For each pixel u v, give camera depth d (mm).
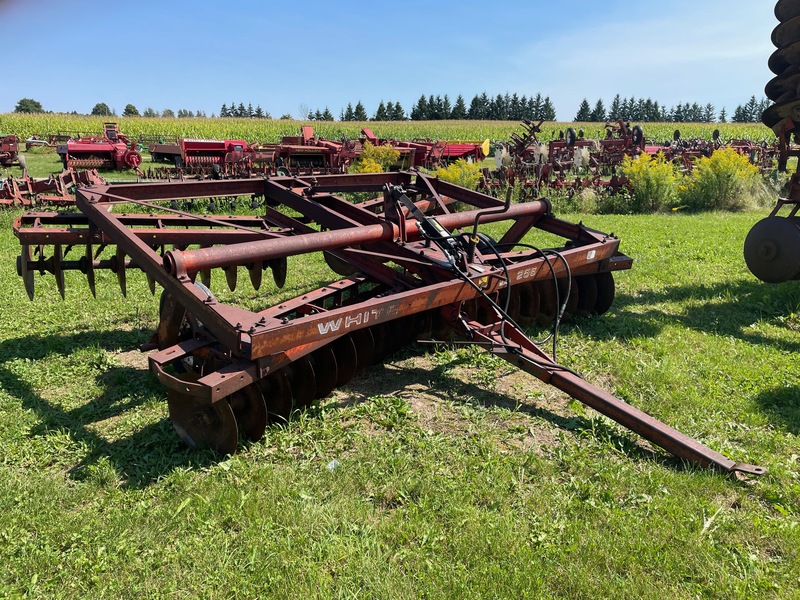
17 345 6367
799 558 3195
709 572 3098
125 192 6008
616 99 118625
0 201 15289
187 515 3537
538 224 7457
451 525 3465
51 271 6484
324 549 3248
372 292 6477
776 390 5258
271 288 8781
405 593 2953
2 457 4223
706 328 7008
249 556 3180
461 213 6473
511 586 2980
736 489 3840
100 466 4043
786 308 7680
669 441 4172
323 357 5012
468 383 5551
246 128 50250
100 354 6094
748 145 32250
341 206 6438
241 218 6871
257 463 4137
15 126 46219
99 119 54438
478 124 72688
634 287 8805
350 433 4539
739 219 16688
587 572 3082
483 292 5105
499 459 4176
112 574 3084
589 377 5672
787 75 7316
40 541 3307
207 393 3754
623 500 3744
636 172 19812
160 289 8641
